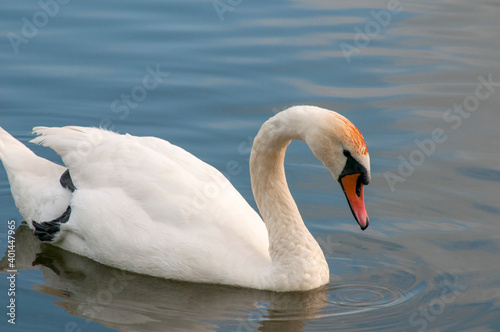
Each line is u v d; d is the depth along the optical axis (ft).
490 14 73.87
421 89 60.13
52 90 59.21
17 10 68.69
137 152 41.81
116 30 66.54
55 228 42.88
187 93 58.75
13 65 61.57
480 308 37.19
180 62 62.49
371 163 51.62
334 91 59.36
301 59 63.67
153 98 58.23
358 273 40.93
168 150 42.37
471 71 62.69
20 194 45.16
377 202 47.93
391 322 36.04
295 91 59.11
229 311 37.04
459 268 41.16
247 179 50.70
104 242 40.78
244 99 58.08
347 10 73.36
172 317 36.37
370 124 55.57
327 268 39.83
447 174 50.31
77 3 71.00
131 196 40.68
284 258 38.65
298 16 71.46
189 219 39.83
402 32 69.56
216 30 67.51
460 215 46.26
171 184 40.40
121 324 35.58
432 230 44.98
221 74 61.26
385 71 62.59
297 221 38.91
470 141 53.83
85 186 42.37
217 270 39.09
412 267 41.39
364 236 44.65
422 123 55.72
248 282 38.91
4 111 57.06
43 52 63.21
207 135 54.08
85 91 58.90
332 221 46.32
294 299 38.19
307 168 52.06
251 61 63.00
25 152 46.14
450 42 67.77
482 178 49.78
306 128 36.04
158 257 39.68
